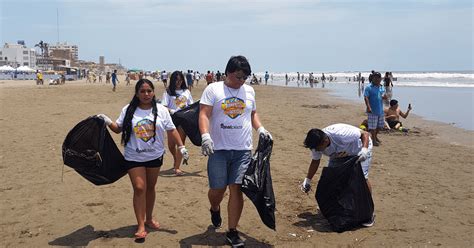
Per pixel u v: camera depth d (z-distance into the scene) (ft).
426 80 227.40
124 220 18.83
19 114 57.36
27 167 27.81
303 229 18.33
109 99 87.30
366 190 18.52
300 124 52.13
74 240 16.69
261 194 15.60
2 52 494.59
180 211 20.10
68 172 26.73
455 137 42.68
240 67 15.76
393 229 18.26
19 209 20.01
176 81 26.20
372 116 37.52
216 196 16.52
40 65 402.52
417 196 22.80
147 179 17.21
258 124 16.99
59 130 43.24
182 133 26.04
